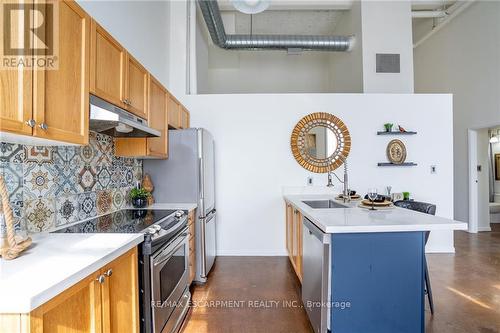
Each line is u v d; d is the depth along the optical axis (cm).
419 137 377
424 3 486
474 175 482
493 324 202
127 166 256
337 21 529
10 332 78
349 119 374
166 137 269
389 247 160
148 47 303
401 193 363
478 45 459
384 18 425
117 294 125
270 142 370
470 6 470
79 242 131
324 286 160
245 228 368
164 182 281
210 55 571
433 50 562
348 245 159
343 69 509
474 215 482
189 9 401
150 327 149
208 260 293
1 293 77
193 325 203
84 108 139
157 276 156
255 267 320
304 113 372
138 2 276
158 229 160
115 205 234
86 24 141
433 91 563
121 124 168
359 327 159
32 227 146
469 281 275
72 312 96
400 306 160
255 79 613
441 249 373
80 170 188
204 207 281
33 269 96
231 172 369
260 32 565
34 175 147
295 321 208
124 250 128
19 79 103
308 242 201
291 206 303
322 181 370
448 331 194
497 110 429
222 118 370
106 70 161
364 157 373
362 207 219
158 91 248
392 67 423
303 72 614
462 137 498
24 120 104
